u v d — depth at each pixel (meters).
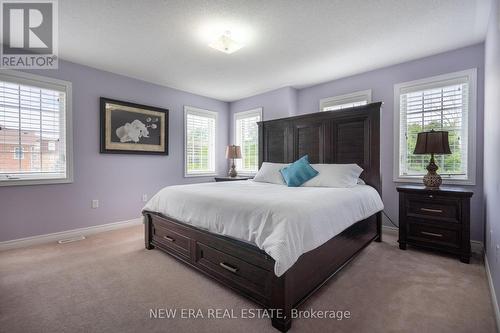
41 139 2.92
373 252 2.62
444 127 2.89
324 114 3.39
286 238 1.44
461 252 2.35
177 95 4.29
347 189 2.51
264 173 3.48
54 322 1.47
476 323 1.46
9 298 1.72
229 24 2.29
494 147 1.85
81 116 3.18
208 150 4.82
